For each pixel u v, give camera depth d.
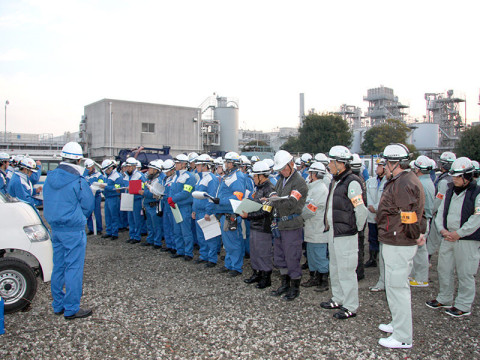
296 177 4.93
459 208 4.40
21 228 4.55
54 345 3.73
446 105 70.81
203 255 6.86
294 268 4.96
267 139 92.88
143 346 3.70
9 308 4.48
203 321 4.29
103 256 7.41
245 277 6.05
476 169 5.63
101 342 3.79
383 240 3.82
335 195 4.36
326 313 4.55
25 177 7.73
